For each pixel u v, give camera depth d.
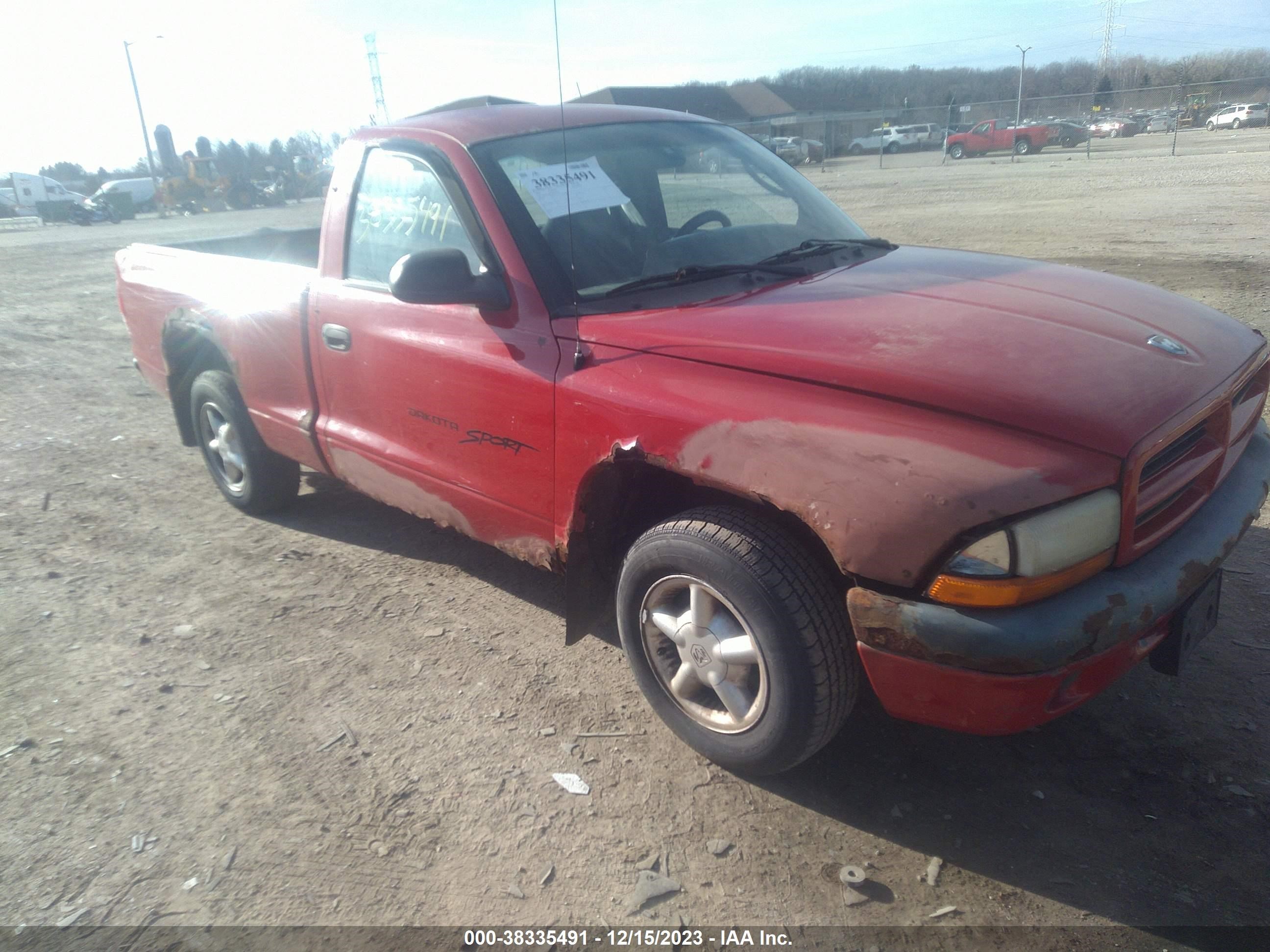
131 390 7.66
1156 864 2.31
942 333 2.47
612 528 2.96
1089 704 2.92
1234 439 2.67
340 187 3.73
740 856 2.41
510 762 2.81
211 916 2.31
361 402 3.62
